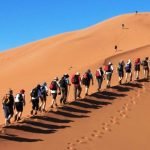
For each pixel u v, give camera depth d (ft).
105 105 87.92
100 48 230.48
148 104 87.45
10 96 76.64
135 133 74.38
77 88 90.99
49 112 82.69
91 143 70.59
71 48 234.99
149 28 269.03
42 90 85.05
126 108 86.07
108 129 76.33
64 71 186.09
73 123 78.79
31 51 282.15
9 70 231.71
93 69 142.61
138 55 147.64
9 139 70.33
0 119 112.98
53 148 68.18
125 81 104.47
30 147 68.13
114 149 68.54
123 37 250.57
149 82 101.71
